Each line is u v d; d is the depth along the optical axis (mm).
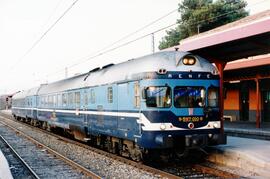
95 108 15977
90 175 10828
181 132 11367
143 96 11297
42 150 16969
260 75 24047
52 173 11586
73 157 14828
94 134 16453
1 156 14281
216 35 13477
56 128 26141
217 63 15406
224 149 12594
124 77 12852
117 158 13656
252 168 11094
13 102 47906
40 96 29266
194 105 11602
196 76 11680
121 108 13094
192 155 13688
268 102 28281
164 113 11234
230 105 32250
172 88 11367
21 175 11562
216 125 11859
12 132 27469
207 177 10594
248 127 24250
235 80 26750
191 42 14805
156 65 11344
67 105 20781
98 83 15562
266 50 15180
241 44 13828
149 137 11188
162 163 12820
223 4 42125
